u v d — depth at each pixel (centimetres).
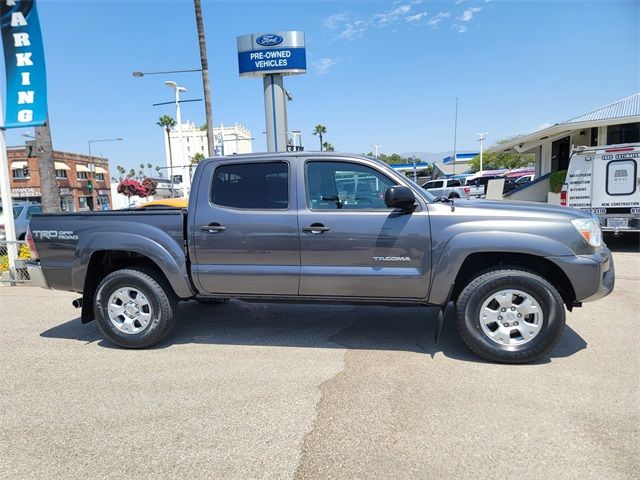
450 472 267
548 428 308
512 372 396
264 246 445
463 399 351
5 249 963
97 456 292
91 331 559
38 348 497
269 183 451
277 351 464
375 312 593
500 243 399
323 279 438
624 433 300
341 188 442
